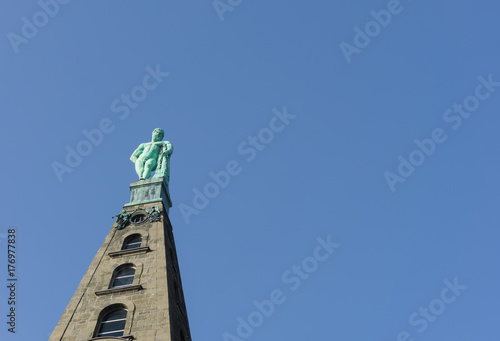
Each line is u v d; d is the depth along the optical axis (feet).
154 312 133.18
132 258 154.40
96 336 129.59
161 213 172.35
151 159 192.65
